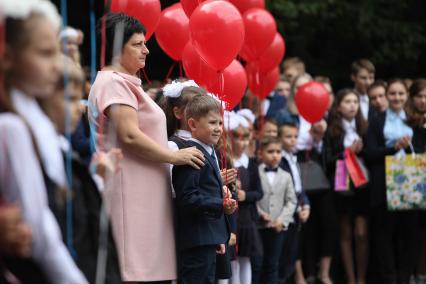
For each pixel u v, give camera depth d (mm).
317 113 11211
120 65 6992
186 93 7898
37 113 4492
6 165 4312
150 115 7000
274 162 10648
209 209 7383
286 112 11523
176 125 7980
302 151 11648
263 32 10312
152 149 6848
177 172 7438
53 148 4512
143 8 8227
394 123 11695
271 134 11062
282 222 10555
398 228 11969
